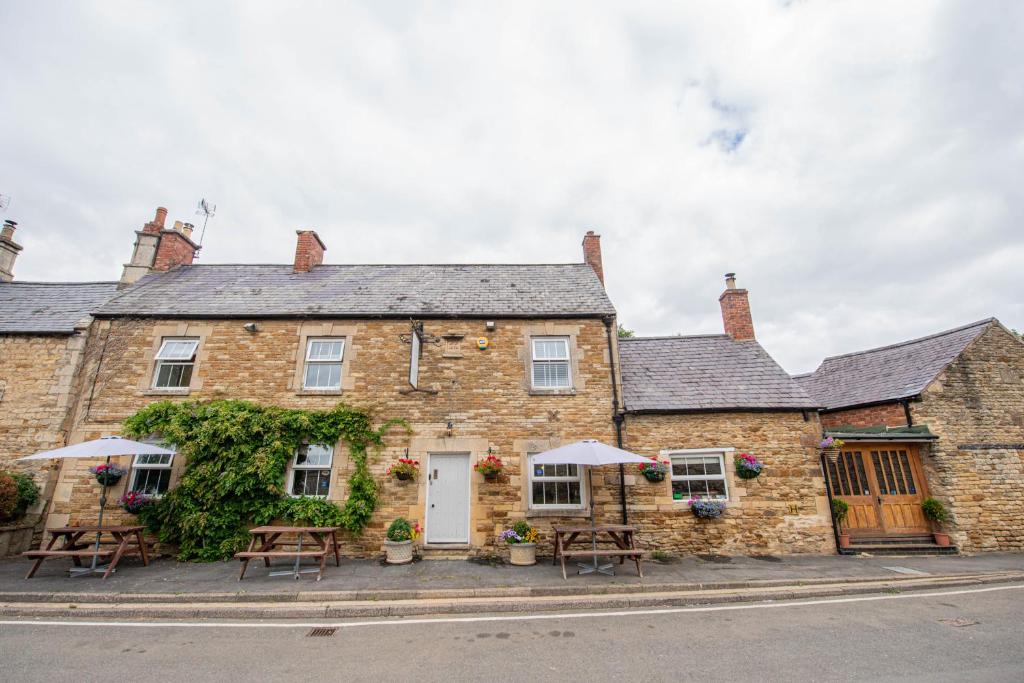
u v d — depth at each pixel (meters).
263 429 10.66
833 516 11.13
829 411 15.26
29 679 4.79
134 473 10.88
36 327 12.09
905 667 5.08
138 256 14.44
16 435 11.05
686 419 11.45
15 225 15.60
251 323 11.88
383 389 11.39
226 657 5.42
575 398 11.48
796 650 5.58
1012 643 5.77
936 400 12.43
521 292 13.38
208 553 9.88
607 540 10.63
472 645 5.81
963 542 11.37
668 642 5.87
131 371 11.50
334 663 5.25
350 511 10.34
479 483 10.77
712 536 10.73
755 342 14.01
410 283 13.91
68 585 8.02
